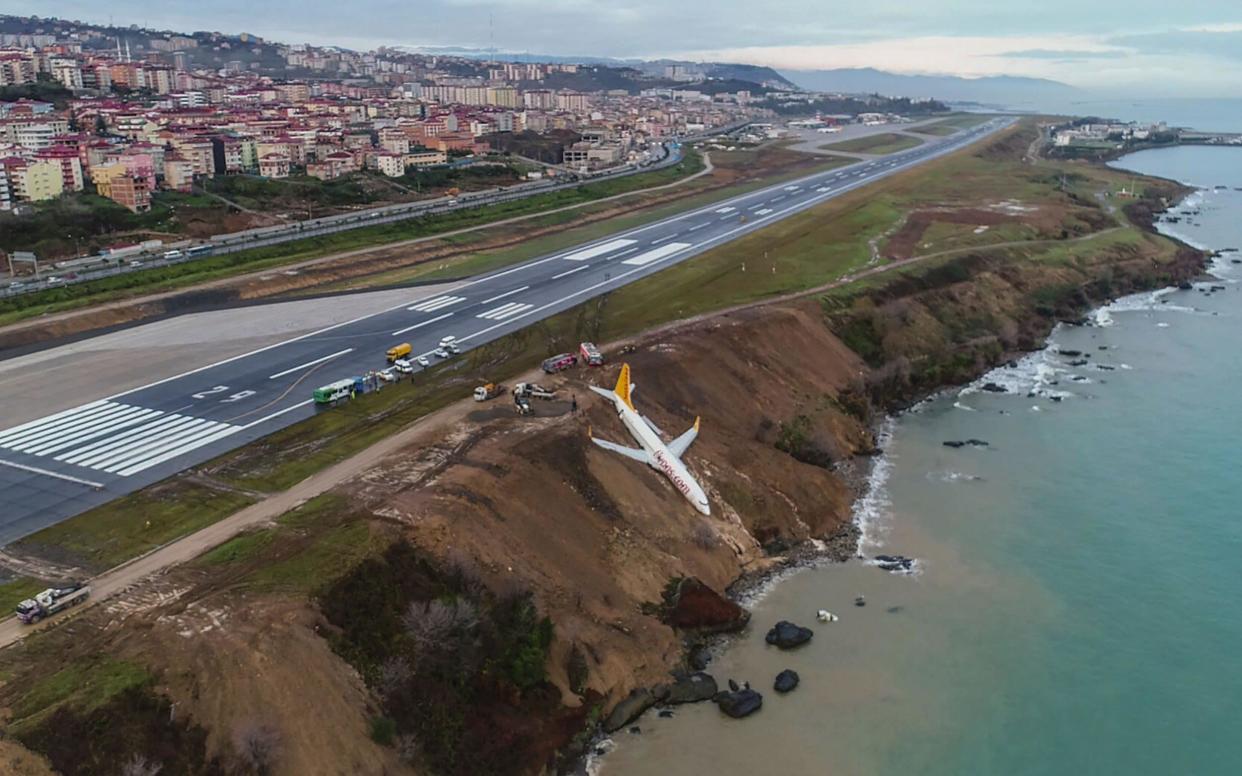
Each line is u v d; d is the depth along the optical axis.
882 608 78.88
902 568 85.19
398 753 55.94
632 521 82.50
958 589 81.81
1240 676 70.69
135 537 71.19
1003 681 69.69
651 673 68.38
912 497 99.31
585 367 109.06
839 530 92.56
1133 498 99.00
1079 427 118.19
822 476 98.50
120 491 79.12
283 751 52.88
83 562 67.56
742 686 68.50
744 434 104.56
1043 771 61.09
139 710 52.44
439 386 104.69
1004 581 83.06
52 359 114.50
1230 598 80.75
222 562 66.31
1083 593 81.31
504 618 66.00
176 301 139.12
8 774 47.09
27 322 124.69
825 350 127.94
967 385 134.00
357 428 92.56
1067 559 86.81
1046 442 113.56
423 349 118.62
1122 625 76.81
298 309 138.62
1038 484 102.25
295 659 56.62
